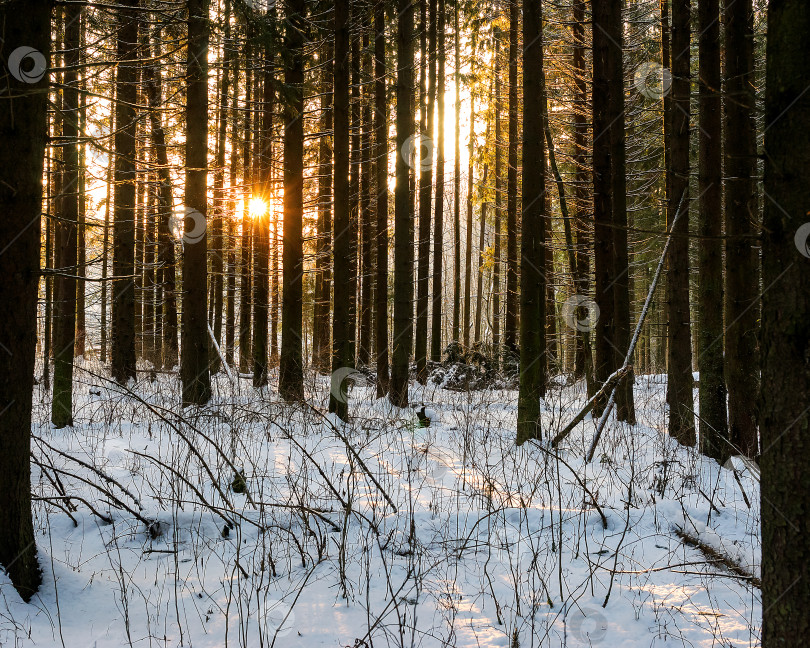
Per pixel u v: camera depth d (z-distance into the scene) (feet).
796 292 7.15
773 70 7.49
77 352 54.70
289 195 31.78
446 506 16.35
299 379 30.78
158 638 10.05
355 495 16.81
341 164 28.99
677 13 26.84
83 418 27.14
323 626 10.59
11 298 10.84
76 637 10.03
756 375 22.57
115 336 40.81
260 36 28.32
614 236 31.17
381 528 14.61
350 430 25.76
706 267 24.09
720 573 12.96
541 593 11.81
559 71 44.11
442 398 38.63
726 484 19.48
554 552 13.66
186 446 21.42
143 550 13.33
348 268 29.14
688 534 14.83
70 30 26.63
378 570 12.75
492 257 64.75
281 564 13.06
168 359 52.08
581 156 44.09
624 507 16.66
